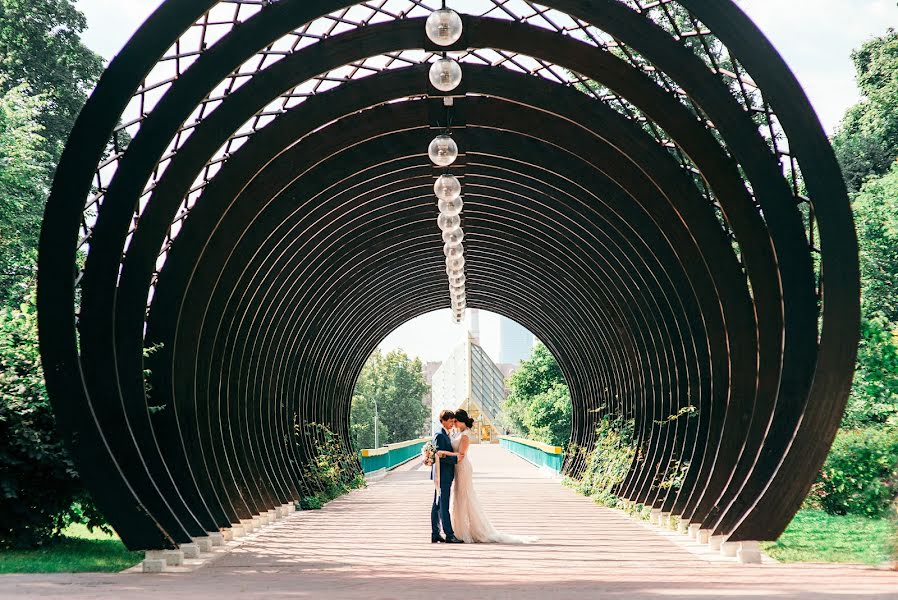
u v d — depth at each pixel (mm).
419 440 53125
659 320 16391
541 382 45031
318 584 7930
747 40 8969
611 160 12398
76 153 8734
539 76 11539
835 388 8930
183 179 10531
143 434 10500
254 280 14977
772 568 9008
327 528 14422
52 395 8695
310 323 21094
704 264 12516
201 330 12305
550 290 24094
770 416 10711
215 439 13734
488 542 12109
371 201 16391
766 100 9047
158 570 8961
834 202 8867
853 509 14359
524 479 29203
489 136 13625
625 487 18391
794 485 9203
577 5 9703
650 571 8945
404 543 12125
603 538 12648
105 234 9602
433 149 10547
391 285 25656
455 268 15656
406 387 82312
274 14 9602
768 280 10570
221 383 14617
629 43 9734
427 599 6836
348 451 29656
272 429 18891
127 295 10461
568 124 12375
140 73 8797
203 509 11508
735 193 10508
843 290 8875
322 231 16516
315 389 24312
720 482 11961
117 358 10438
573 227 16766
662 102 10438
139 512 8922
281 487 17641
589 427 27859
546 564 9703
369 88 11586
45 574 8602
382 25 10461
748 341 11547
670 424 16031
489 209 18188
